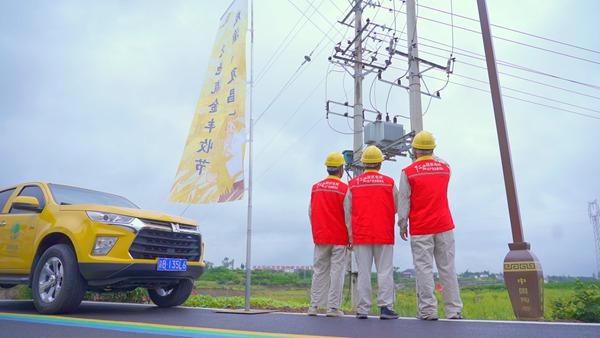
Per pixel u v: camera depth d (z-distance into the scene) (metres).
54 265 5.35
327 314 5.20
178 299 6.23
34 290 5.36
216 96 6.99
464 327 3.72
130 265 5.17
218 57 7.21
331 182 5.57
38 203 5.85
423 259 4.65
